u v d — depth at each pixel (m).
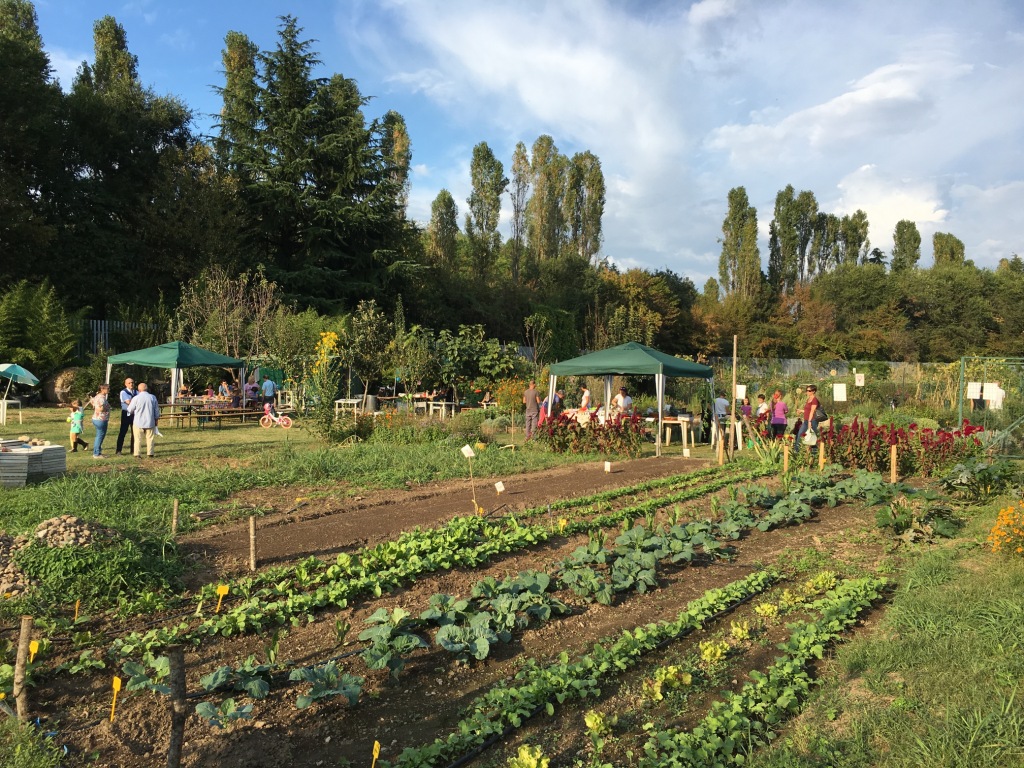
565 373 18.52
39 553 6.13
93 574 6.03
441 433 17.45
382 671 4.96
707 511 10.02
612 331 39.75
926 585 6.38
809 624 5.48
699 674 4.91
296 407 21.50
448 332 29.06
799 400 26.00
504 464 13.91
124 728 4.14
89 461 13.32
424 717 4.39
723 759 3.73
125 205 33.69
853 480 11.52
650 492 11.48
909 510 8.72
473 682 4.86
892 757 3.56
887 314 59.22
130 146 34.94
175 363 20.64
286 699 4.51
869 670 4.66
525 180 52.69
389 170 38.72
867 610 6.08
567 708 4.43
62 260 30.27
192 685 4.64
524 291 45.34
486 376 28.86
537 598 5.92
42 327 24.56
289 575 6.63
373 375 26.73
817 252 74.31
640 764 3.69
